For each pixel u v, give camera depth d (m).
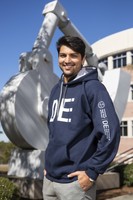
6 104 7.66
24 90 7.82
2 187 5.70
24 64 8.57
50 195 2.35
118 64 29.97
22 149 8.31
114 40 30.30
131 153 18.55
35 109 8.09
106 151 2.03
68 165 2.19
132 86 28.09
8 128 7.75
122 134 28.00
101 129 2.08
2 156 19.19
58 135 2.25
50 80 8.69
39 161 7.65
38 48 8.59
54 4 9.41
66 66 2.35
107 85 11.05
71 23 10.09
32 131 7.91
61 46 2.37
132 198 8.25
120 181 10.27
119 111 10.67
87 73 2.28
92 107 2.18
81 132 2.21
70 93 2.31
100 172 2.02
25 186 7.55
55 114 2.36
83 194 2.10
